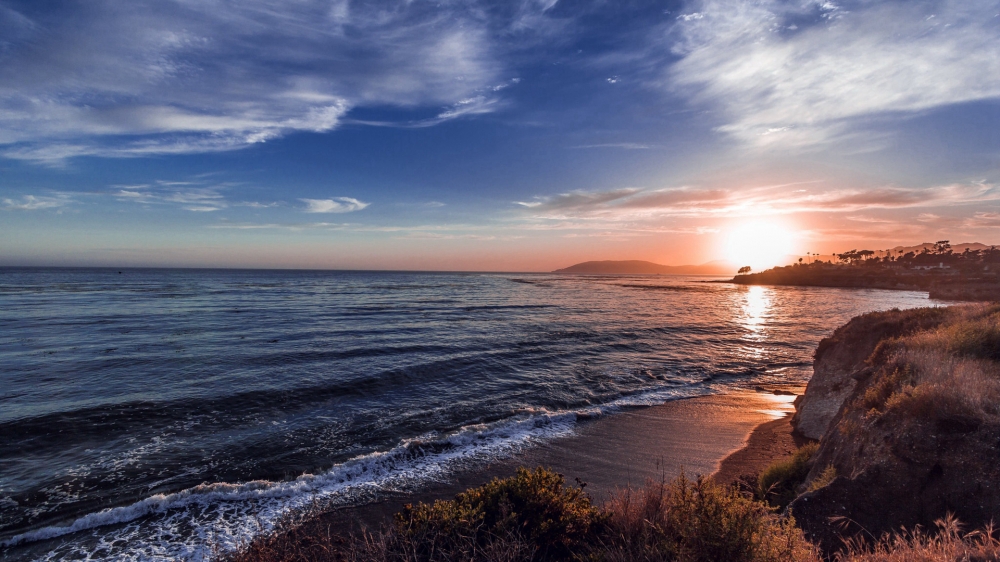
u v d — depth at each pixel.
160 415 12.72
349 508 7.91
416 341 25.77
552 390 16.39
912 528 4.66
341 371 18.03
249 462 9.87
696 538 4.07
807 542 4.46
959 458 4.88
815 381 12.65
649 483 6.15
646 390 16.81
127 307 42.69
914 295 89.69
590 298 72.50
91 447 10.54
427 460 10.11
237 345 23.72
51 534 7.14
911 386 6.33
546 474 6.45
